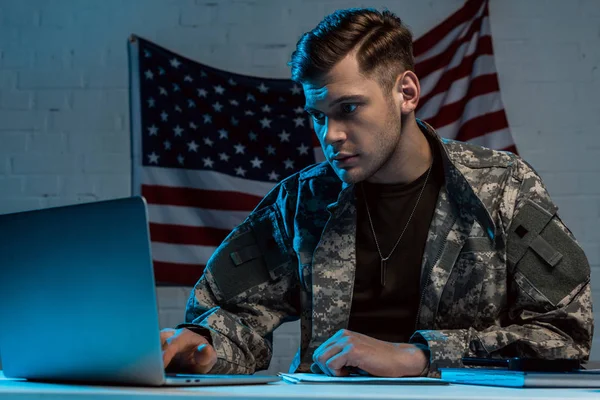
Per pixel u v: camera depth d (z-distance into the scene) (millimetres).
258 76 3160
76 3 3250
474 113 2977
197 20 3205
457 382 883
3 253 849
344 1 3168
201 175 3043
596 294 2926
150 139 3080
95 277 769
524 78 3061
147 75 3117
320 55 1129
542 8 3094
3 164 3174
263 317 1340
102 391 692
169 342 1016
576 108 3037
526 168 1312
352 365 1006
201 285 1355
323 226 1346
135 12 3229
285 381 919
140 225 730
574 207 2994
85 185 3150
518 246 1241
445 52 3033
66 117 3189
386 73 1177
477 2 3072
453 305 1274
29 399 682
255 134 3057
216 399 648
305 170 1409
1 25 3252
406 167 1312
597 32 3068
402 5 3129
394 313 1304
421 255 1305
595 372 811
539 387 788
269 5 3195
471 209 1269
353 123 1146
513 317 1243
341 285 1303
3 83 3219
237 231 1392
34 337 842
